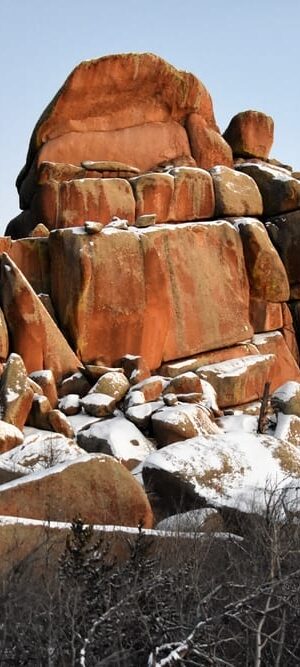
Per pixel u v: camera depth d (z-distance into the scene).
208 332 17.94
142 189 18.70
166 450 9.95
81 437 14.12
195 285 17.98
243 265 18.86
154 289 17.23
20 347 15.92
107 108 19.75
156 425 14.36
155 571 6.33
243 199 19.52
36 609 5.62
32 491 8.07
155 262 17.34
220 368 17.19
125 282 16.95
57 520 8.04
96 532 7.05
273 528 6.84
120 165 19.12
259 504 8.62
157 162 20.05
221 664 5.52
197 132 20.50
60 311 16.97
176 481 9.55
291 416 14.91
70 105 19.28
